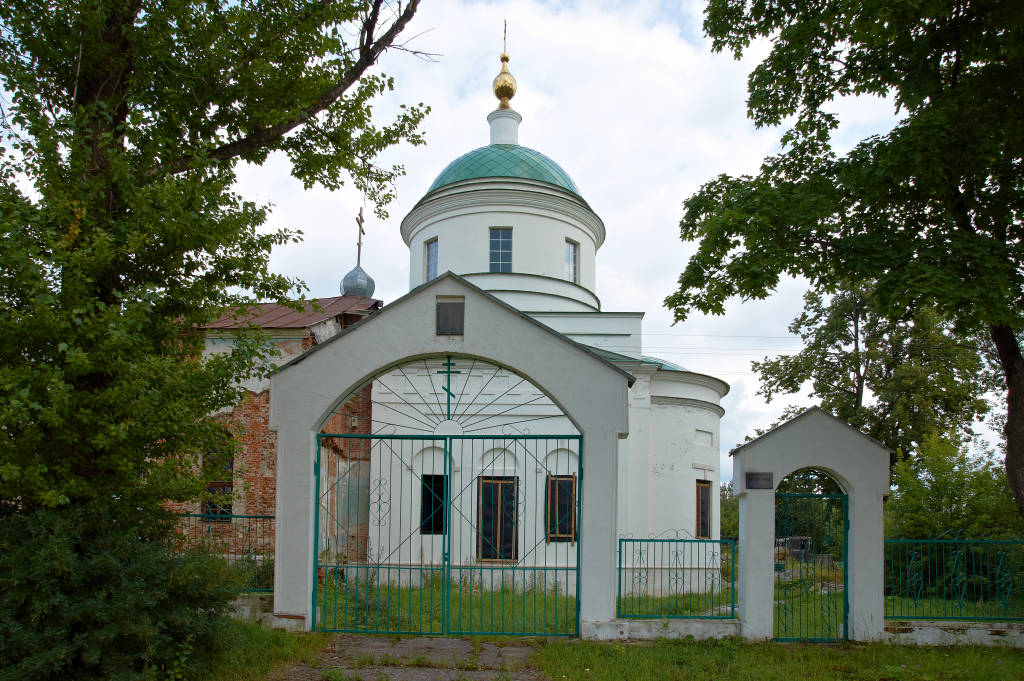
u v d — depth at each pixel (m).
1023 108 10.35
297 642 10.18
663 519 20.36
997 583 12.41
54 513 7.68
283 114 10.62
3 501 8.16
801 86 13.29
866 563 11.20
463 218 23.75
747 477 11.34
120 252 8.20
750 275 11.62
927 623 11.15
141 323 7.96
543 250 23.66
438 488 19.38
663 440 20.80
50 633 7.31
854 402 32.38
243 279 9.76
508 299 23.03
